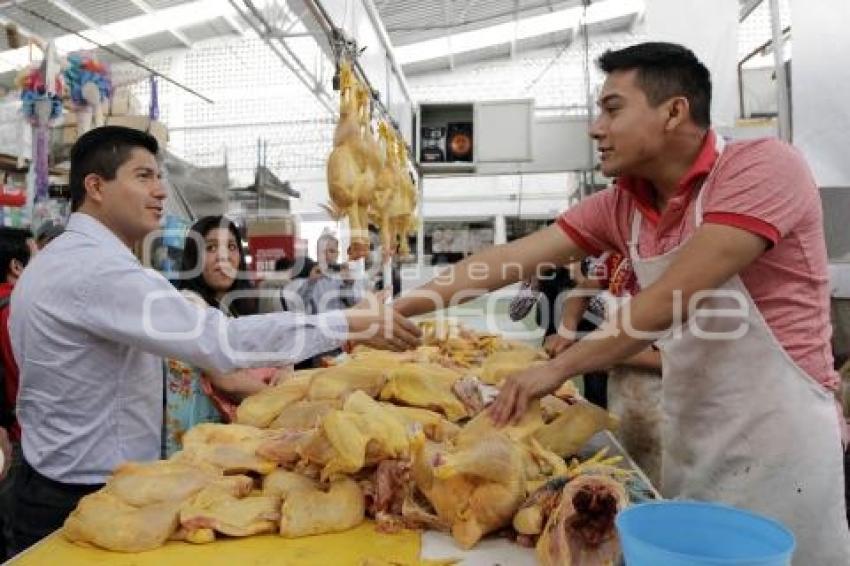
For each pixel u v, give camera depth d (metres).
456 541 1.31
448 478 1.30
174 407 2.33
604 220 1.99
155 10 10.45
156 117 6.05
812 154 3.72
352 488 1.43
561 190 11.20
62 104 4.52
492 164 6.86
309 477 1.51
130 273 1.75
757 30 8.41
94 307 1.76
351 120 2.85
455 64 13.05
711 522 0.99
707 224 1.51
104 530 1.28
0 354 3.19
